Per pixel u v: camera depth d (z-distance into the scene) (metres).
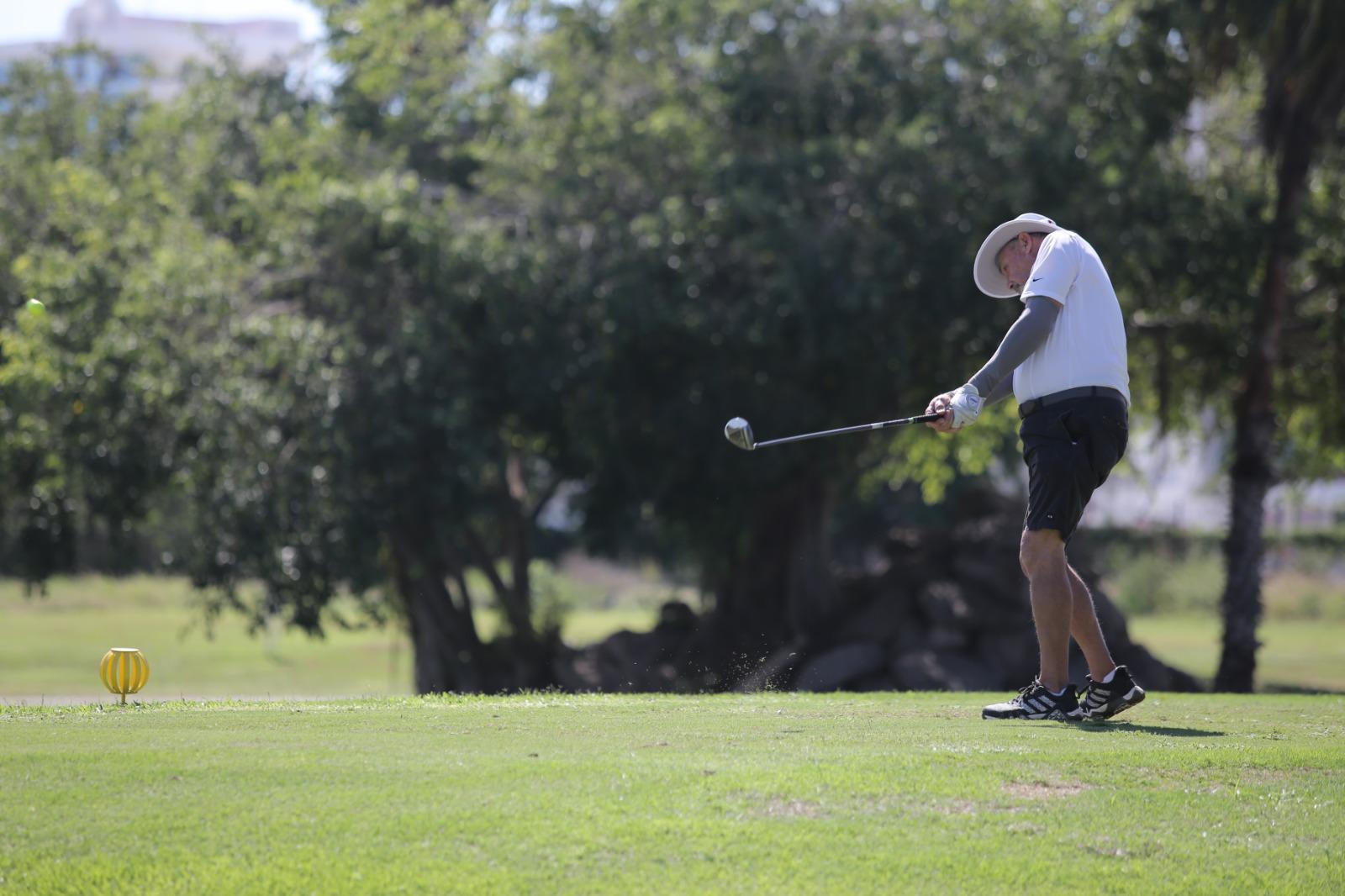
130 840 12.63
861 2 71.25
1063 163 65.44
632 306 65.75
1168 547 150.12
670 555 129.38
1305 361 79.19
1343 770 15.64
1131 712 22.00
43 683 85.94
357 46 77.00
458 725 18.33
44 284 65.75
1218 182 74.75
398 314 69.88
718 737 17.34
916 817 13.53
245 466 63.97
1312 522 170.50
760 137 71.19
